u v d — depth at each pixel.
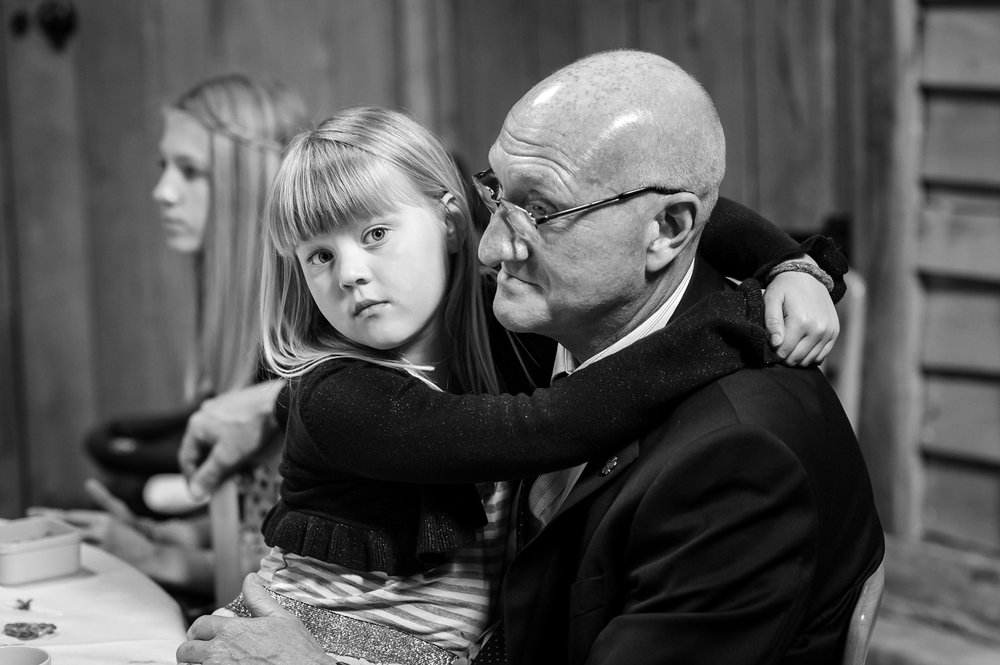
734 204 1.48
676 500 1.16
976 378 2.85
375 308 1.29
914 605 2.89
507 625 1.28
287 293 1.38
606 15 3.51
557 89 1.22
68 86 3.63
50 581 1.58
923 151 2.86
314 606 1.34
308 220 1.28
